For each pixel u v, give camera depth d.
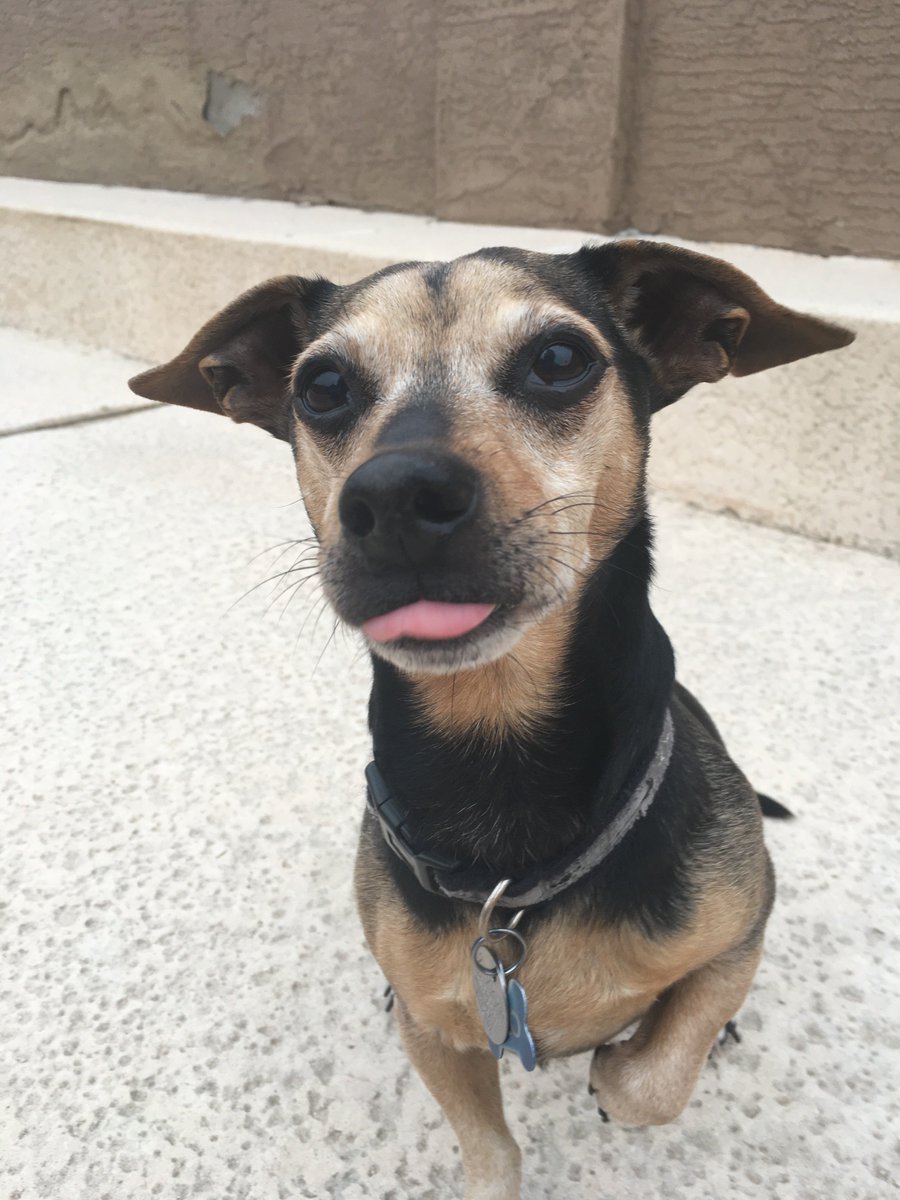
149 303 0.80
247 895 0.32
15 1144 0.25
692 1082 0.23
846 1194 0.23
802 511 0.51
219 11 0.81
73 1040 0.28
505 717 0.21
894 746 0.37
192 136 0.89
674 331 0.26
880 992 0.28
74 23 0.93
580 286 0.25
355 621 0.18
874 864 0.32
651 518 0.25
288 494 0.60
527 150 0.66
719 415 0.53
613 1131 0.25
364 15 0.72
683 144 0.60
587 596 0.21
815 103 0.54
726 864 0.23
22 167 1.05
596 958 0.22
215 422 0.72
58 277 0.87
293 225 0.73
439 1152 0.25
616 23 0.58
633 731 0.21
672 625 0.45
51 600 0.49
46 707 0.42
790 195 0.57
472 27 0.65
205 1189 0.24
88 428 0.72
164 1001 0.29
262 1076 0.27
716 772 0.25
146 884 0.33
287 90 0.80
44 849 0.34
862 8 0.51
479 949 0.21
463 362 0.21
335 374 0.23
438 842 0.22
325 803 0.36
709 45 0.57
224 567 0.52
